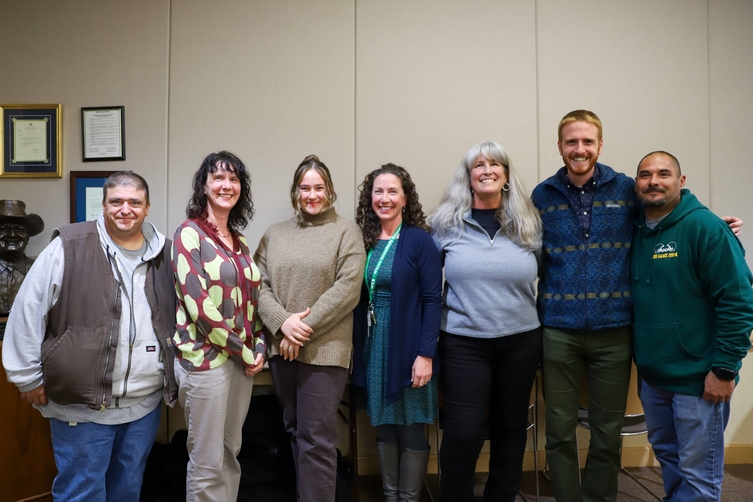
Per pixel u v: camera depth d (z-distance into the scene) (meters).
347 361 1.82
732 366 1.56
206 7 2.46
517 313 1.78
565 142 1.81
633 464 2.51
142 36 2.45
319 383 1.78
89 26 2.45
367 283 1.90
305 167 1.89
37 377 1.51
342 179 2.48
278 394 1.86
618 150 2.53
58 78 2.46
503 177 1.86
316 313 1.73
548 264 1.90
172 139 2.45
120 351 1.57
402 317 1.83
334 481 1.82
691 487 1.69
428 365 1.80
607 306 1.75
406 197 2.00
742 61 2.55
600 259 1.77
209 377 1.60
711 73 2.54
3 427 1.89
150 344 1.62
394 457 1.96
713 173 2.54
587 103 2.52
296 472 1.93
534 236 1.84
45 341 1.54
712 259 1.61
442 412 2.16
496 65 2.50
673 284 1.69
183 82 2.45
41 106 2.44
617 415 1.81
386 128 2.49
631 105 2.53
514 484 1.87
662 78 2.53
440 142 2.50
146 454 1.69
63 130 2.46
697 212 1.69
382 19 2.49
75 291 1.53
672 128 2.53
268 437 2.12
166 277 1.70
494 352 1.80
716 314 1.61
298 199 1.90
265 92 2.47
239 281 1.69
